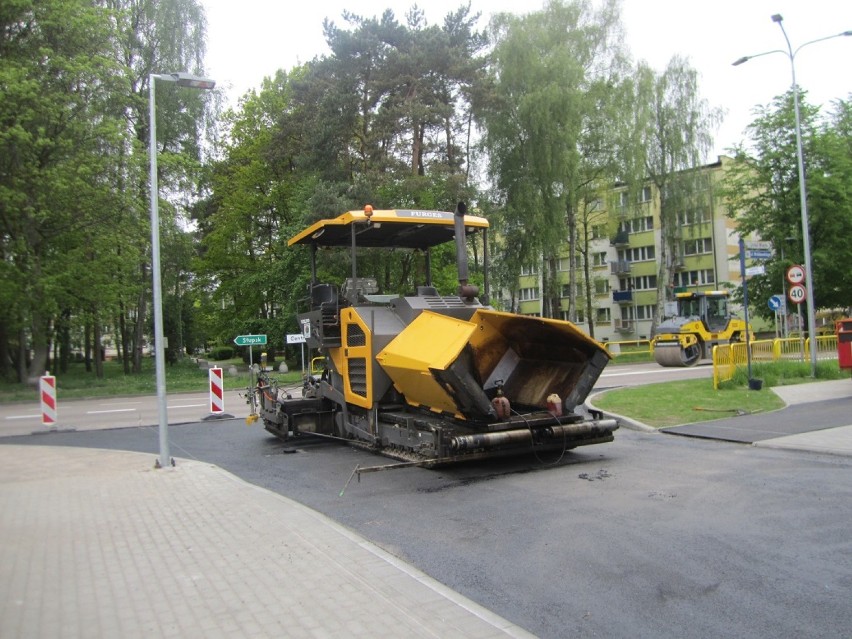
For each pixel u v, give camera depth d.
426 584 4.54
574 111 33.56
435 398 8.48
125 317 40.94
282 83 40.44
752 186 29.80
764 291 29.70
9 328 29.84
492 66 34.56
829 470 7.48
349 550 5.35
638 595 4.29
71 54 27.80
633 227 58.12
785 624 3.80
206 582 4.69
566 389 8.69
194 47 34.06
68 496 7.69
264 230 40.69
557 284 45.59
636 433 10.78
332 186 28.31
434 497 7.16
